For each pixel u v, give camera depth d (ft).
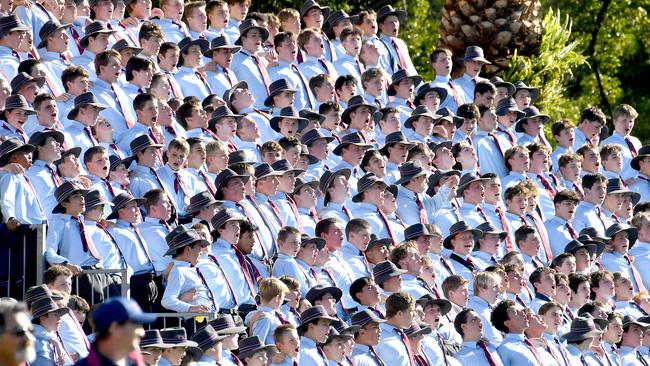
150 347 134.10
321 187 188.44
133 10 207.62
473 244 189.47
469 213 199.62
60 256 149.59
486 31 267.39
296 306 158.20
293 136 198.18
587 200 216.74
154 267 159.74
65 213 154.71
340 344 153.79
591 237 205.57
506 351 168.25
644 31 386.11
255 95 210.79
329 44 230.48
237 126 191.01
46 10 195.00
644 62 400.26
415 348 161.27
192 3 214.90
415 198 193.67
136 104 178.91
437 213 196.54
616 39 382.83
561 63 276.82
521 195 203.92
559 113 335.67
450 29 270.67
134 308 85.66
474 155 212.84
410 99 225.76
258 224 170.81
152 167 171.42
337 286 168.86
